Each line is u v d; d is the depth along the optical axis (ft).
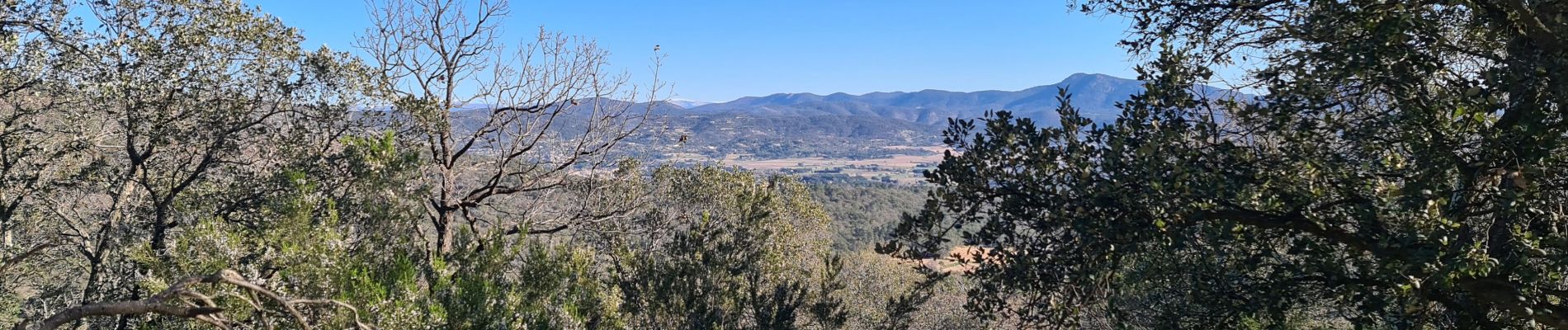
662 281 35.96
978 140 17.65
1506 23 13.94
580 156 41.50
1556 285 15.48
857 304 62.28
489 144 39.27
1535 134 12.35
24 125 31.01
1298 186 15.05
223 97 30.89
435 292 23.00
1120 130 16.60
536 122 41.09
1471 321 15.48
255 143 32.83
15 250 30.37
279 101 31.65
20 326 14.33
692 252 36.40
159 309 13.65
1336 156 15.46
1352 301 15.83
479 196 39.58
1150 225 15.33
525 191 41.63
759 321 36.35
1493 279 14.24
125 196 32.07
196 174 31.89
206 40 29.04
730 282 36.42
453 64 38.24
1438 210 12.32
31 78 27.27
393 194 27.02
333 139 32.14
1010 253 16.83
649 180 46.01
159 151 32.07
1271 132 16.61
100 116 31.55
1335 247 16.02
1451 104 12.99
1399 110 15.03
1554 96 12.56
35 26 26.43
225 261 21.50
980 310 18.02
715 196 46.91
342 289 20.92
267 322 16.83
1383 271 13.73
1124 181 15.53
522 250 28.94
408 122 34.63
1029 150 16.84
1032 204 17.02
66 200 35.22
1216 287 17.79
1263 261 17.53
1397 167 14.10
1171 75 17.22
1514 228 13.50
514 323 23.22
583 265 31.04
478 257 26.30
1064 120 17.16
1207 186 14.94
